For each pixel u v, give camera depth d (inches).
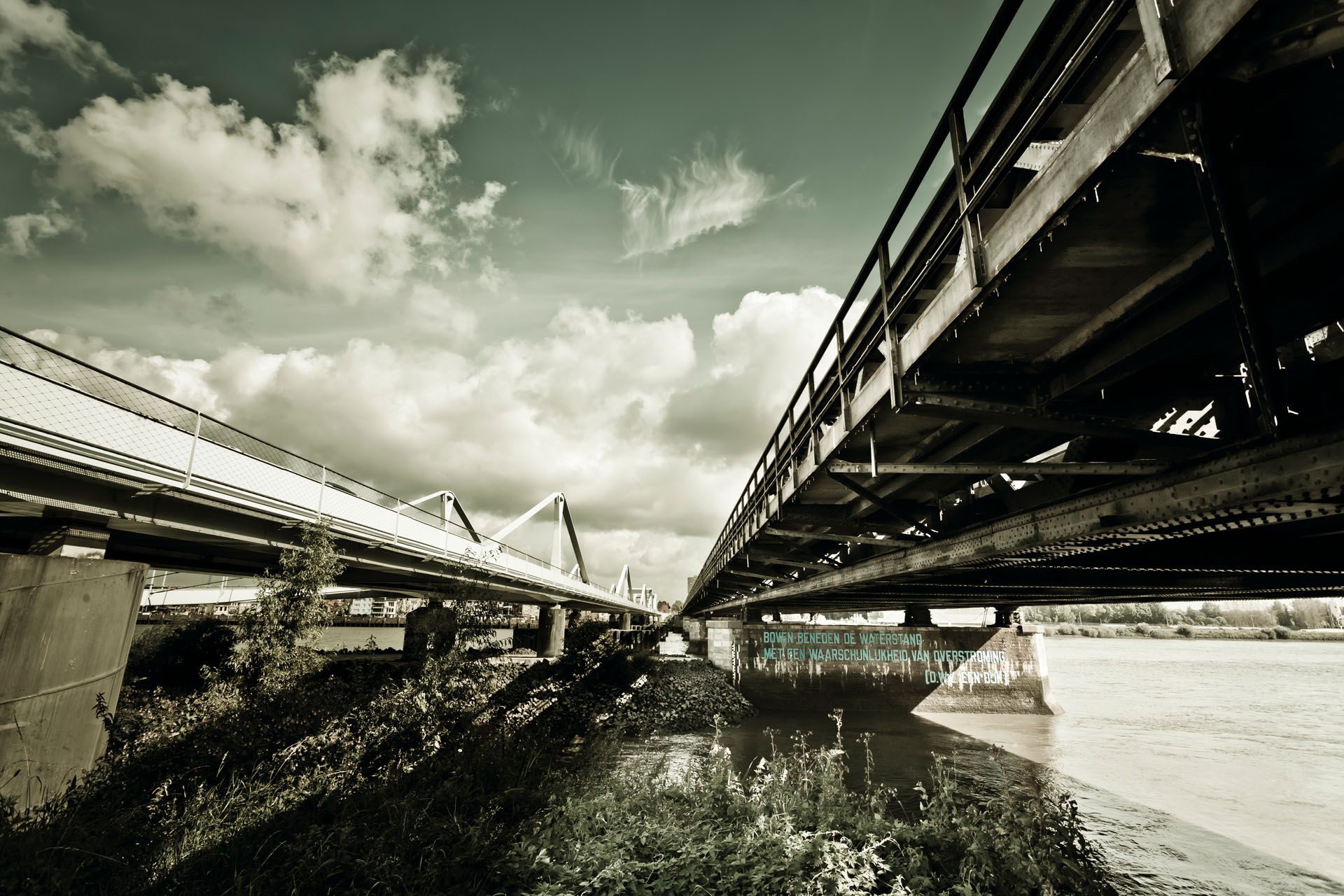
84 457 497.7
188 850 312.5
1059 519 300.8
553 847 319.3
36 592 430.3
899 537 486.6
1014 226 197.6
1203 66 127.6
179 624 981.2
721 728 946.7
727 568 1166.3
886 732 968.3
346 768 444.1
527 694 797.2
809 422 500.4
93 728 455.2
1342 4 107.3
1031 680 1164.5
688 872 282.8
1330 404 188.9
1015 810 335.9
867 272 357.7
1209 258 184.5
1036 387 285.0
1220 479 198.5
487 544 1259.8
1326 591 544.4
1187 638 5467.5
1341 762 806.5
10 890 247.3
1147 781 713.0
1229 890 442.6
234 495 633.6
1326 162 150.6
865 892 273.4
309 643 592.4
